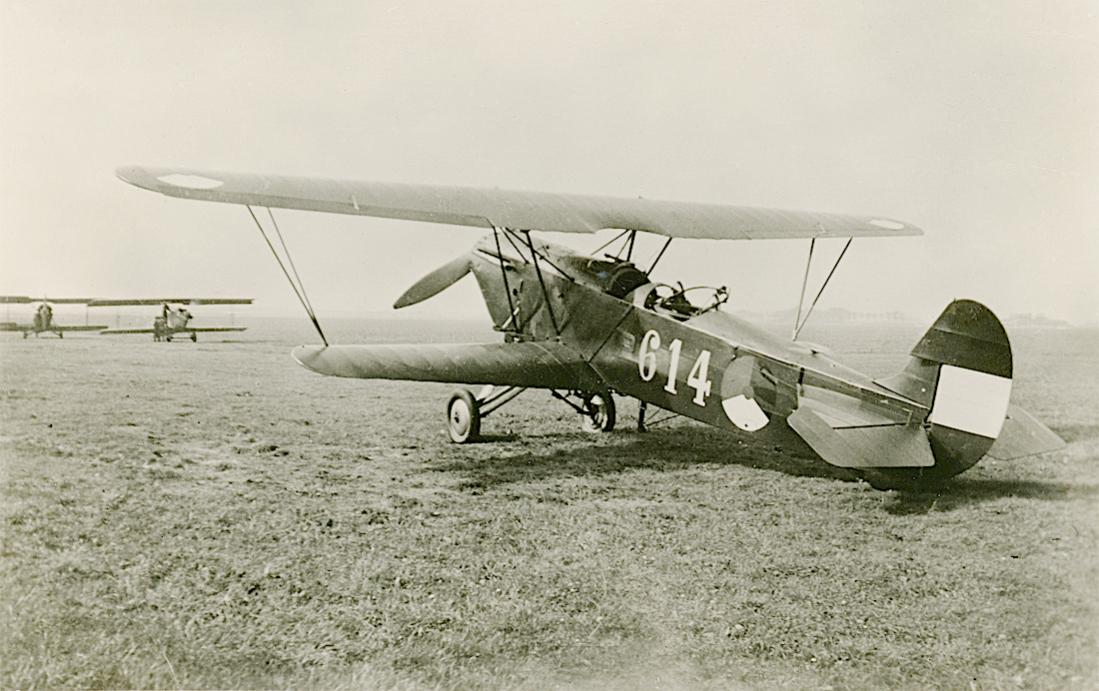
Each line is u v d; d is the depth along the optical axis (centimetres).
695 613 443
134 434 926
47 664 383
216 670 379
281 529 570
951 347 623
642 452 866
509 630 421
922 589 476
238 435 940
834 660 397
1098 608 445
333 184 685
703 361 766
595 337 891
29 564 494
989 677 381
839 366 697
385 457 829
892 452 614
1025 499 667
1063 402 1351
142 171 598
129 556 512
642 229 810
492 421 1068
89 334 2914
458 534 564
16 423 971
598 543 548
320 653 394
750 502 657
